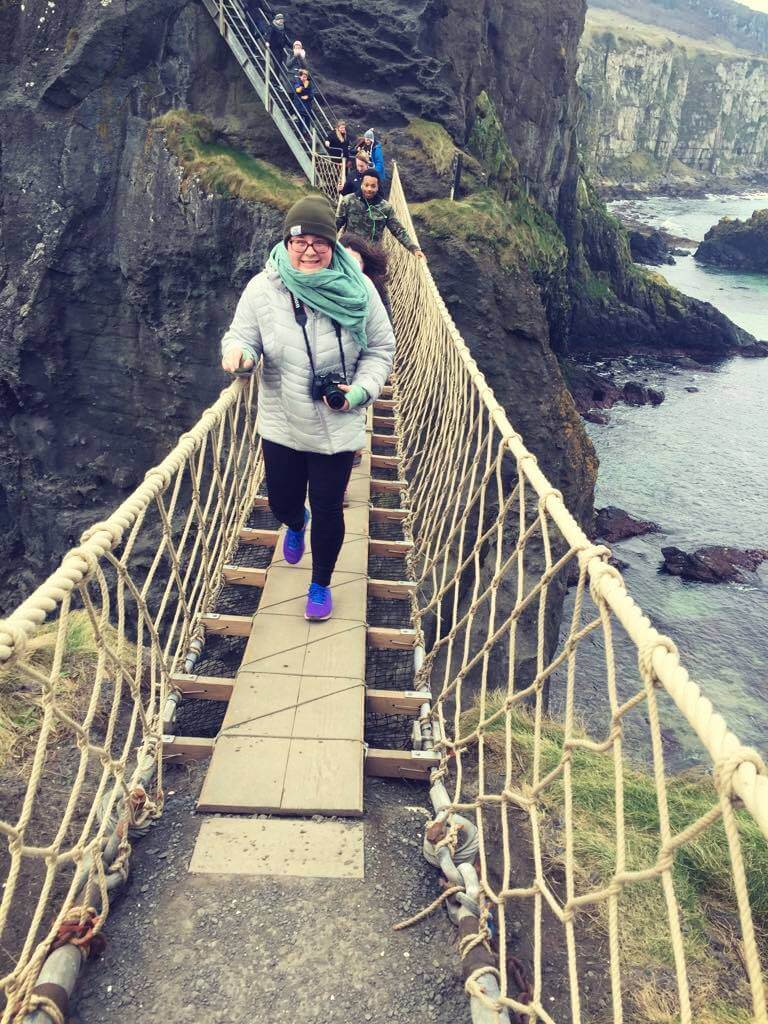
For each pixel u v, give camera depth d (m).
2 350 14.10
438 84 16.88
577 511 16.16
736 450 27.38
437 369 5.73
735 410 31.23
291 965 1.97
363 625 3.27
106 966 1.94
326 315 2.73
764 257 60.50
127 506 2.34
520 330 14.58
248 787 2.45
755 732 14.77
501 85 23.05
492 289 14.30
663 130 134.00
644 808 3.51
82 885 2.11
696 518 22.80
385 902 2.17
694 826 1.27
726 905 3.01
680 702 1.40
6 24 13.16
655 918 2.70
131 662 4.03
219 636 3.39
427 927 2.11
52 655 3.74
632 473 25.44
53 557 15.84
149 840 2.33
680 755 13.26
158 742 2.59
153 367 14.12
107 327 14.16
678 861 3.17
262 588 3.75
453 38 18.78
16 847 1.62
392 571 4.06
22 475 15.42
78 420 14.81
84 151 13.39
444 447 4.77
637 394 31.73
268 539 4.10
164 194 13.20
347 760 2.57
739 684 16.08
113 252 13.73
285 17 17.08
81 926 1.91
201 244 13.03
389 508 4.83
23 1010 1.69
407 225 9.65
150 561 13.26
